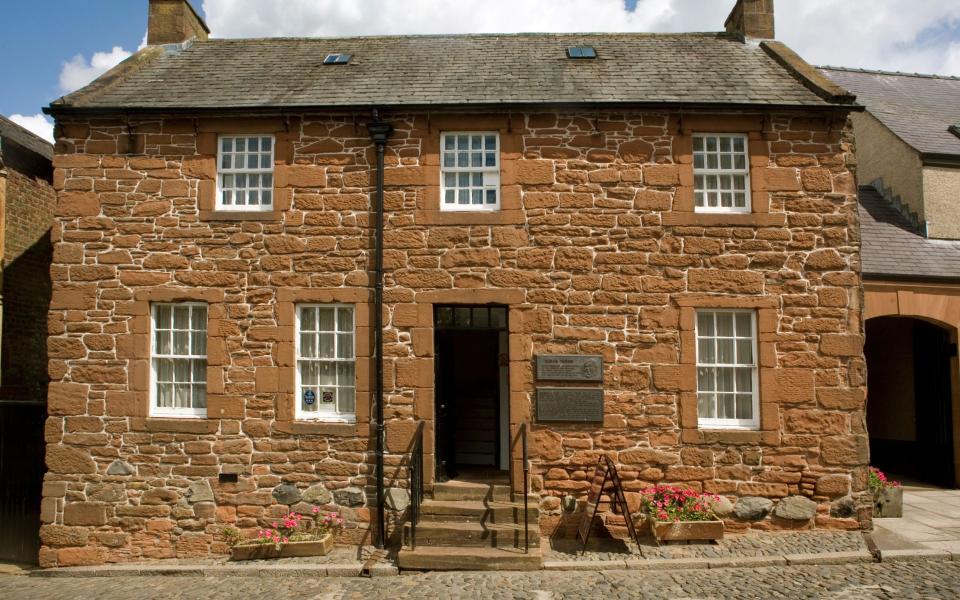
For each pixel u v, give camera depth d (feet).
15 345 32.86
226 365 25.67
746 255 25.67
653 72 29.09
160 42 33.68
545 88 27.35
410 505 23.40
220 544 24.93
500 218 25.82
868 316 31.14
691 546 23.27
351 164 26.32
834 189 25.96
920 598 18.61
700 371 25.88
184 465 25.31
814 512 24.76
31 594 21.75
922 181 34.14
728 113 26.07
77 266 26.09
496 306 26.22
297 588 21.01
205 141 26.40
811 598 18.80
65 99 26.48
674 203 25.89
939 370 33.37
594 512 22.89
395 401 25.35
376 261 25.62
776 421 25.00
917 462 35.81
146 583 22.36
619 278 25.66
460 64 30.37
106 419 25.55
